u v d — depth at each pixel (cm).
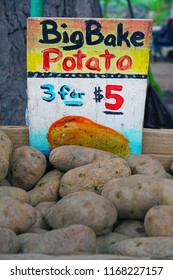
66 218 164
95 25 197
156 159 201
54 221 168
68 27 197
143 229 172
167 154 214
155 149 214
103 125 205
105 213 164
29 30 198
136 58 200
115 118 205
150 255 148
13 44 296
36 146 208
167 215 160
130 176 180
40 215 176
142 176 179
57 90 203
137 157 198
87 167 188
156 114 381
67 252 148
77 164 196
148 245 150
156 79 796
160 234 159
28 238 154
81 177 186
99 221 162
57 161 196
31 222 163
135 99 203
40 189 192
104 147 208
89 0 325
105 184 181
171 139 212
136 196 173
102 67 201
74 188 185
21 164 194
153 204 172
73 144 207
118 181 178
